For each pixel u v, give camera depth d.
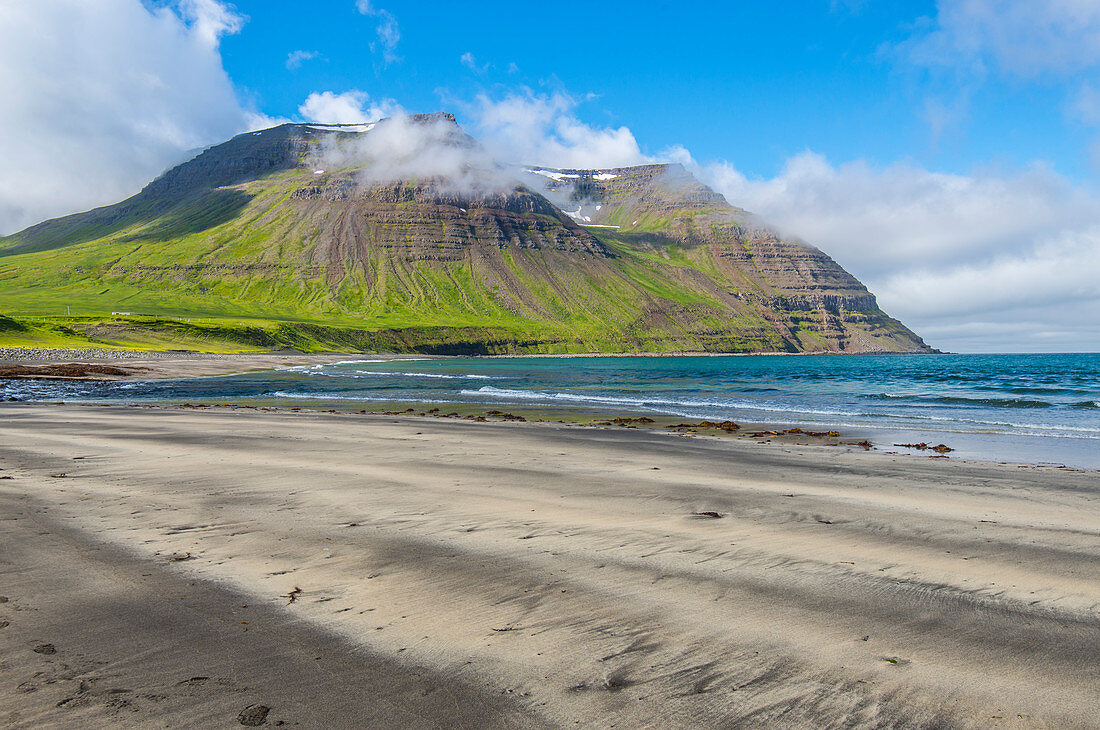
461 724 5.42
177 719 5.40
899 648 7.00
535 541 10.84
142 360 105.25
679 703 5.81
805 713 5.68
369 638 7.04
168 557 9.70
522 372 108.62
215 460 18.77
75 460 18.47
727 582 8.95
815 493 15.16
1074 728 5.49
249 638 6.98
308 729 5.30
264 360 134.50
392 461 19.02
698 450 22.14
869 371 116.81
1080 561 10.06
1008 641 7.17
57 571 8.99
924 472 18.17
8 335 119.06
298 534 11.07
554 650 6.82
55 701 5.64
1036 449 23.94
